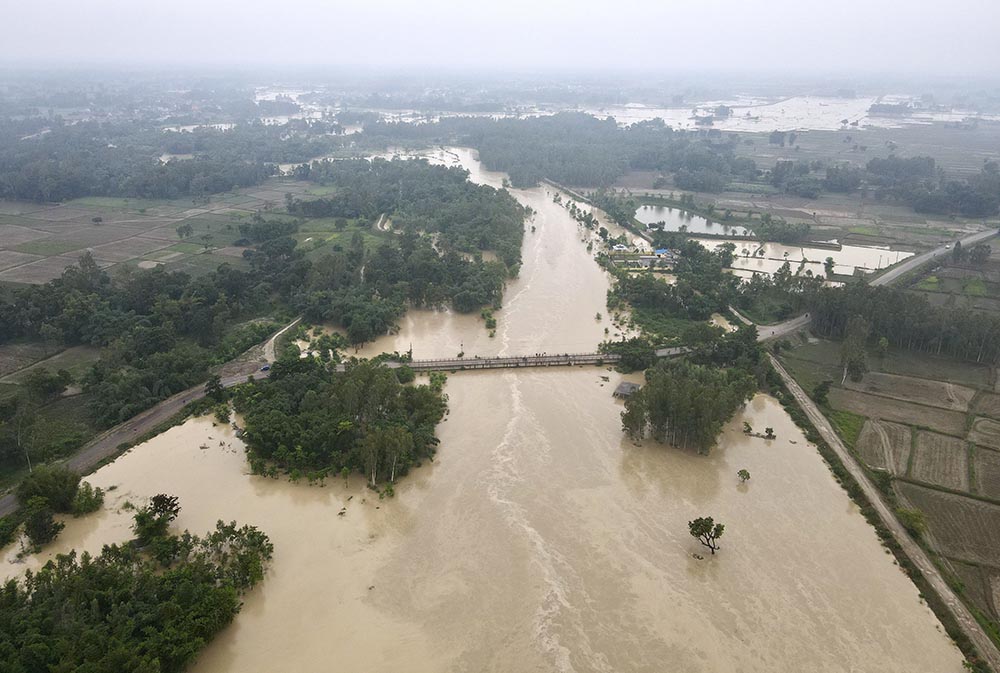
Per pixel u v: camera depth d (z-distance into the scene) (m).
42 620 69.81
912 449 116.19
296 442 109.00
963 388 138.62
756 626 79.88
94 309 157.50
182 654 69.81
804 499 104.00
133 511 97.62
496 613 81.50
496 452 115.12
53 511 96.25
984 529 96.12
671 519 99.19
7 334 152.62
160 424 120.06
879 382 141.75
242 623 78.88
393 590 84.75
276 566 87.88
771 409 132.62
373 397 115.88
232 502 100.69
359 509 99.94
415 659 74.88
